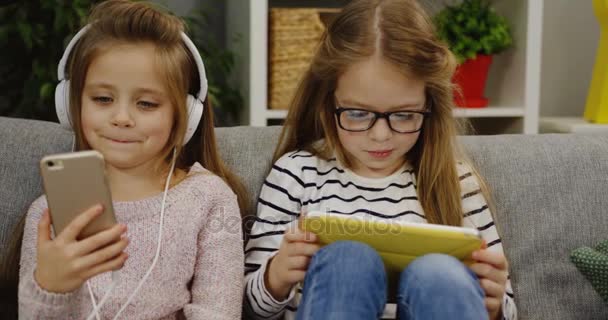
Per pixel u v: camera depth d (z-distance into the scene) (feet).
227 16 6.89
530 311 3.96
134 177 3.58
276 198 3.92
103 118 3.34
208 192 3.64
